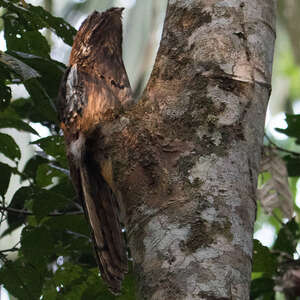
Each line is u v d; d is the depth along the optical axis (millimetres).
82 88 6715
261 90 5785
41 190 7387
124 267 6699
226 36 5906
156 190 5344
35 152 8695
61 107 6914
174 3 6340
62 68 7391
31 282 7348
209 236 4965
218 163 5309
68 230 7812
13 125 7855
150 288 4898
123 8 7867
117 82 7199
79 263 7996
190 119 5578
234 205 5137
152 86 6008
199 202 5129
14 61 6223
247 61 5828
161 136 5578
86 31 7480
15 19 7363
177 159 5414
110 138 5992
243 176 5320
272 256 7359
